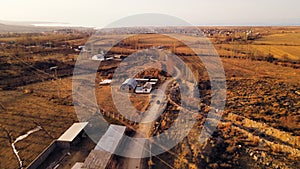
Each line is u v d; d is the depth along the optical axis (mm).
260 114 23875
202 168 16234
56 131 22875
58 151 19578
